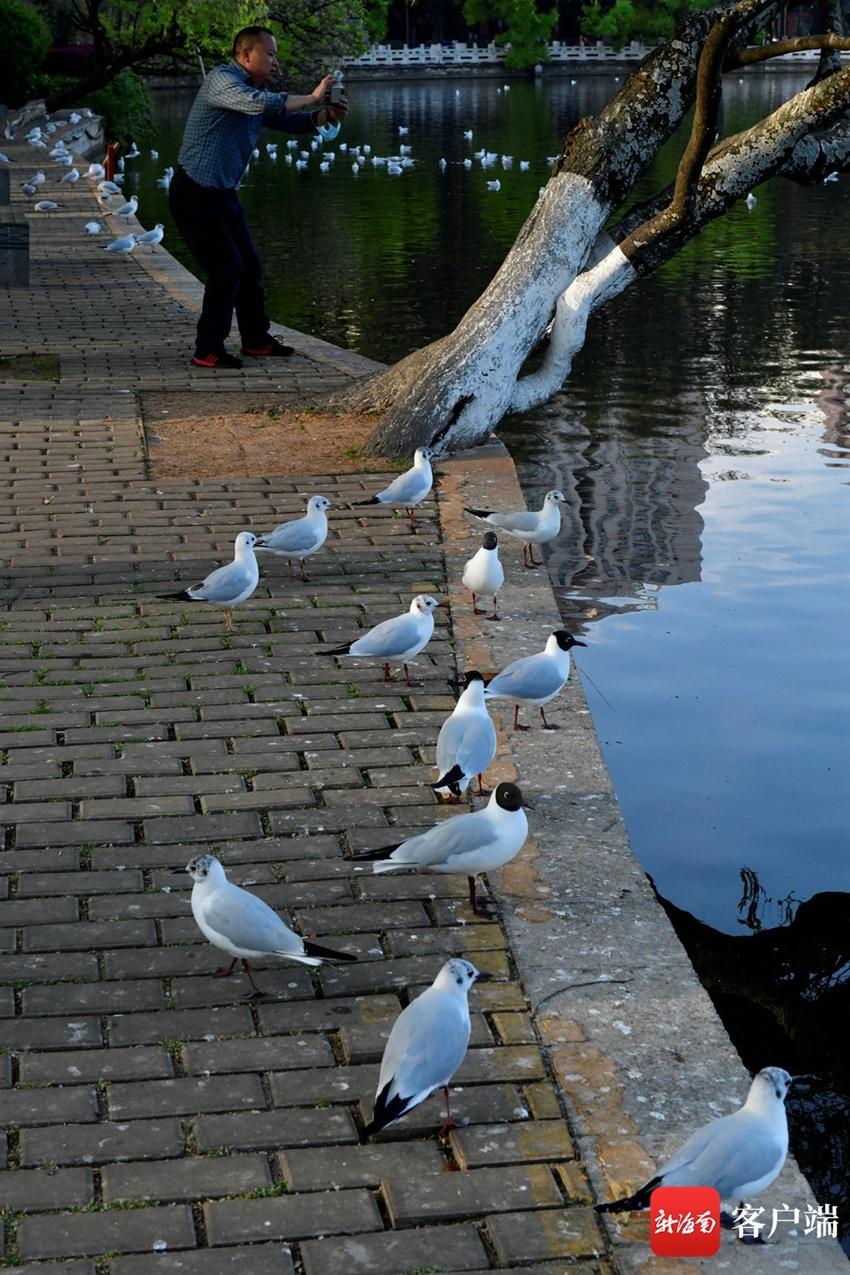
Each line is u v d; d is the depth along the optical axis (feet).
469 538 31.09
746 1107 12.43
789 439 45.03
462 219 97.50
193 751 21.39
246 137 44.93
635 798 23.59
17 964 16.22
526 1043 15.02
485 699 23.66
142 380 45.03
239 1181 13.10
